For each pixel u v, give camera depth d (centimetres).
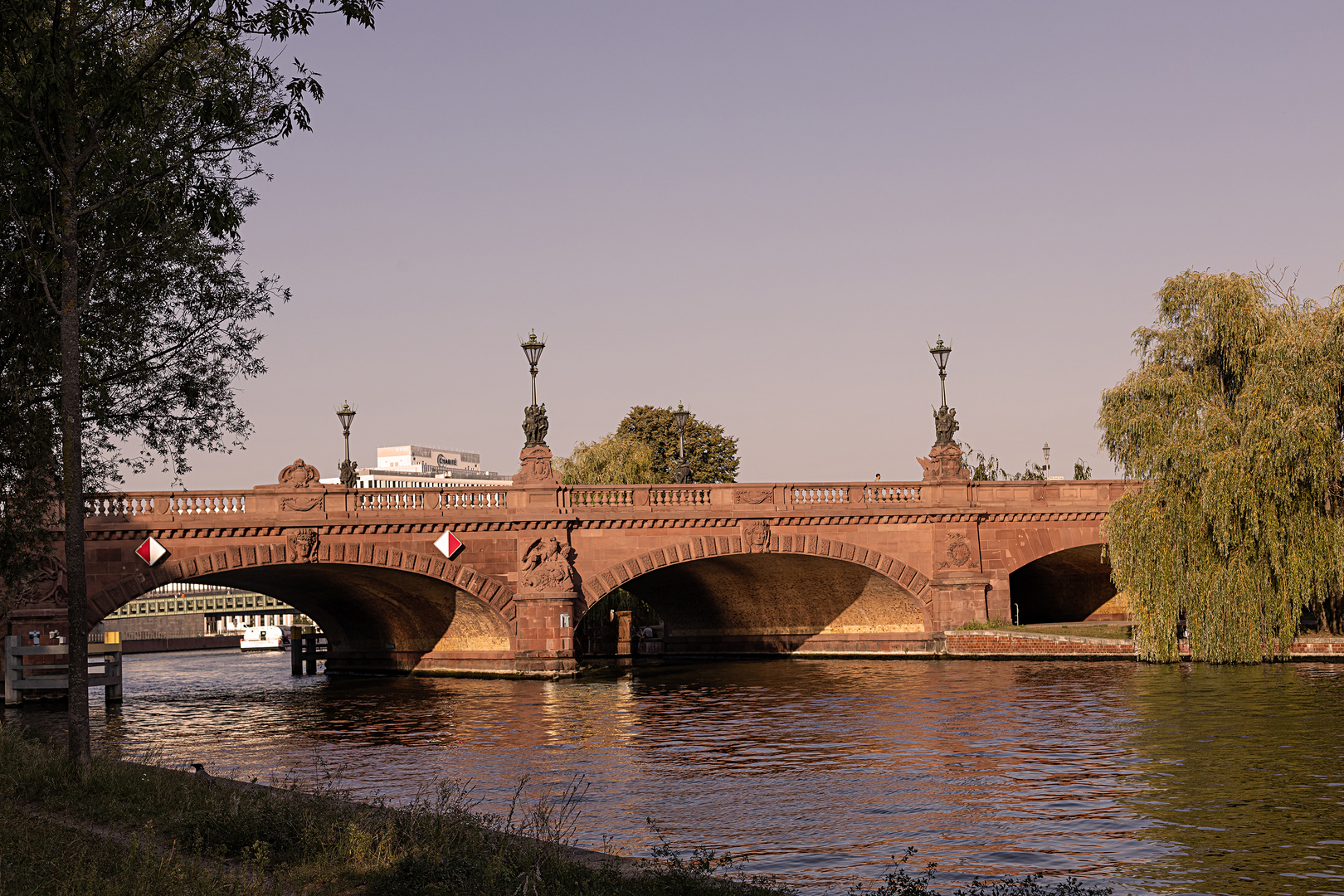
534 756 3347
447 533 5597
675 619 7706
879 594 6544
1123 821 2244
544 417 5822
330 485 5441
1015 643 5875
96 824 1864
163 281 3073
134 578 5016
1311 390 4666
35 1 2298
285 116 2417
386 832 1659
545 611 5709
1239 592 4803
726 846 2142
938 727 3625
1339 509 4781
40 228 2653
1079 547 6481
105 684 5391
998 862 1977
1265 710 3597
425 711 4656
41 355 2959
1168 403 5056
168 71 2614
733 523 6006
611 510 5828
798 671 5941
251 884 1439
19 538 3067
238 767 3294
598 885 1480
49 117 2317
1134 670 4956
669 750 3391
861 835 2208
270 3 2330
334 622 7512
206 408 3195
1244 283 4978
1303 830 2120
